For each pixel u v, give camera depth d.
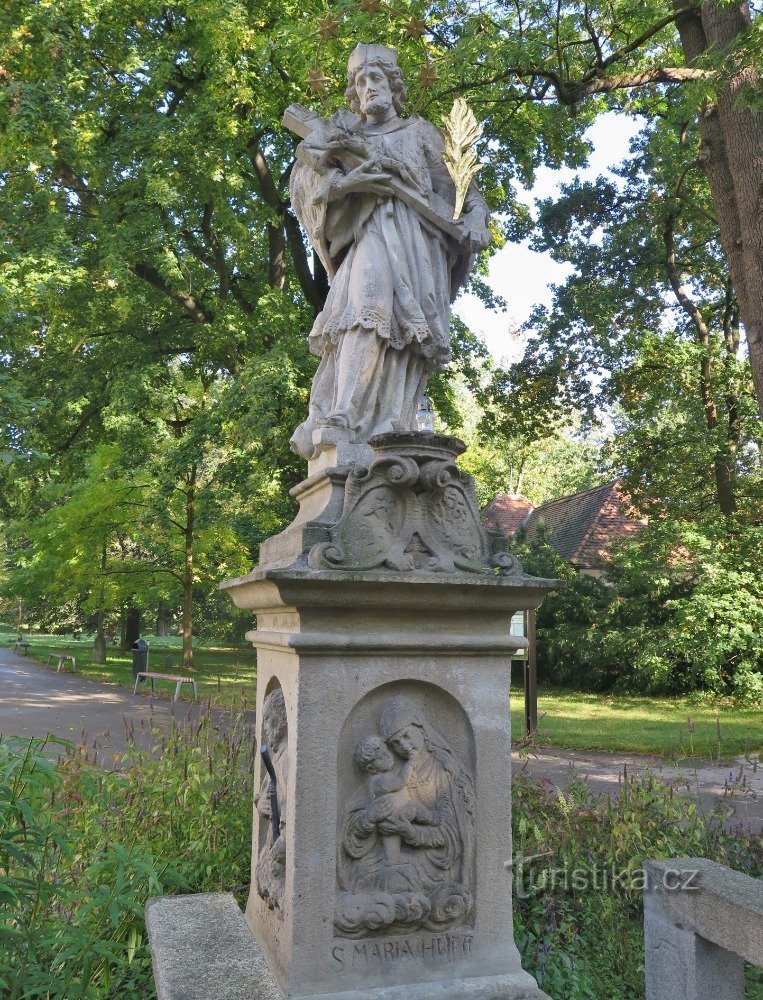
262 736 3.25
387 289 3.45
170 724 5.70
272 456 13.55
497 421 20.50
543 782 5.25
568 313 18.91
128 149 14.07
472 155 3.67
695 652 16.94
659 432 19.09
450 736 3.01
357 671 2.88
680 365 18.25
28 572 26.75
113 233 13.94
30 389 15.84
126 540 27.34
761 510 18.09
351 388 3.38
